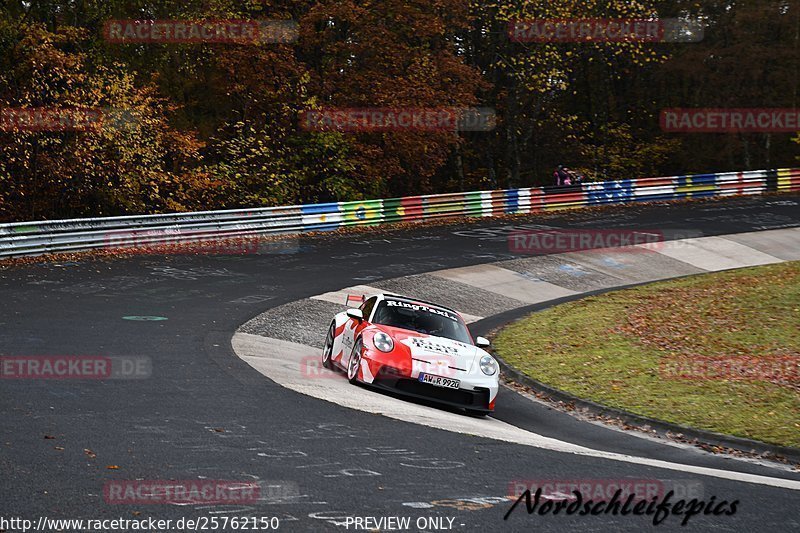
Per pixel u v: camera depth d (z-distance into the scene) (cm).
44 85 5806
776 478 1781
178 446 1500
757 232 6800
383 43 7962
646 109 11138
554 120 10025
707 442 2172
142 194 6406
